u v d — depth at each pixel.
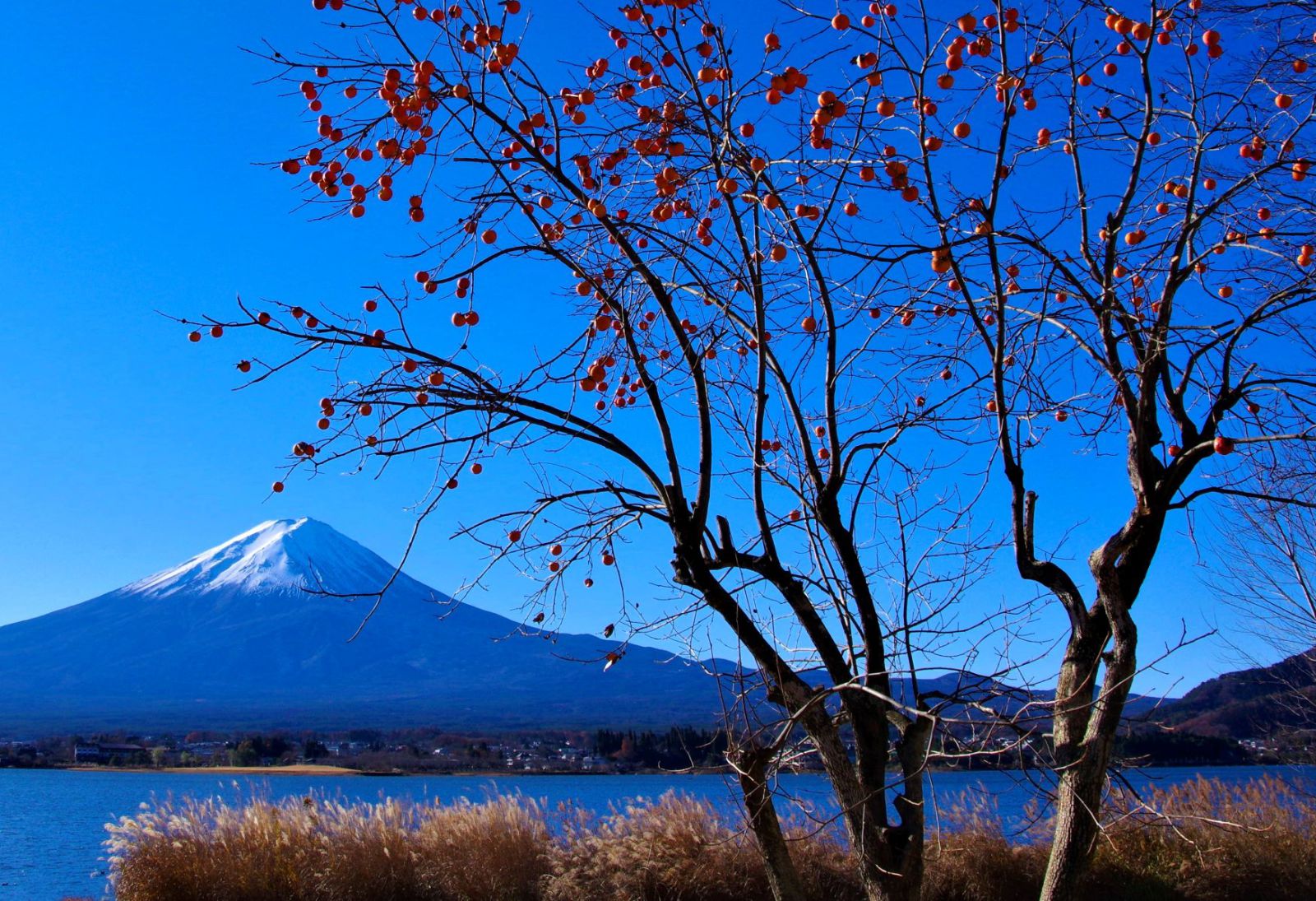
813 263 4.46
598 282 4.67
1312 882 9.50
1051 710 4.21
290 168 4.27
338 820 11.60
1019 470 4.42
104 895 12.33
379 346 4.36
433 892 10.75
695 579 4.40
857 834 4.16
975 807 10.77
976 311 4.58
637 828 10.78
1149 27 4.37
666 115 4.30
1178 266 4.52
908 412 5.17
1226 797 10.55
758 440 4.52
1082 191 4.62
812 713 4.26
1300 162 4.22
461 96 4.24
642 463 4.43
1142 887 9.51
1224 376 4.86
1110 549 4.32
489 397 4.37
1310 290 4.56
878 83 4.09
